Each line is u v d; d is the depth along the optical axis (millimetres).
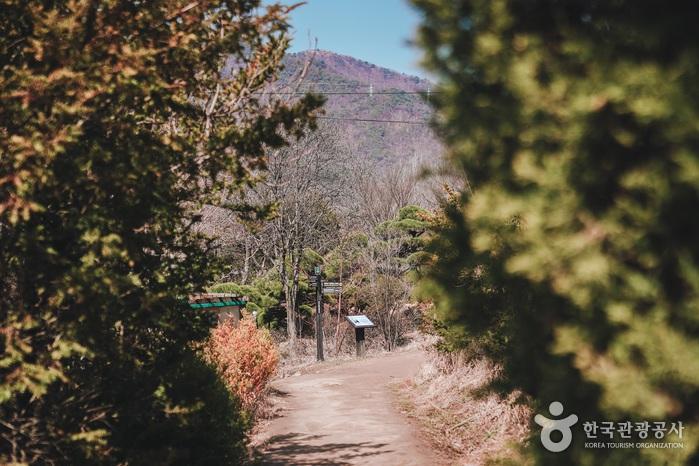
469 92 3248
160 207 4707
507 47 2988
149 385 5168
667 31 2559
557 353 2621
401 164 45375
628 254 2562
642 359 2477
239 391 11578
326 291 28562
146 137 4680
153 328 5418
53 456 4457
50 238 4316
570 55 2754
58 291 3959
